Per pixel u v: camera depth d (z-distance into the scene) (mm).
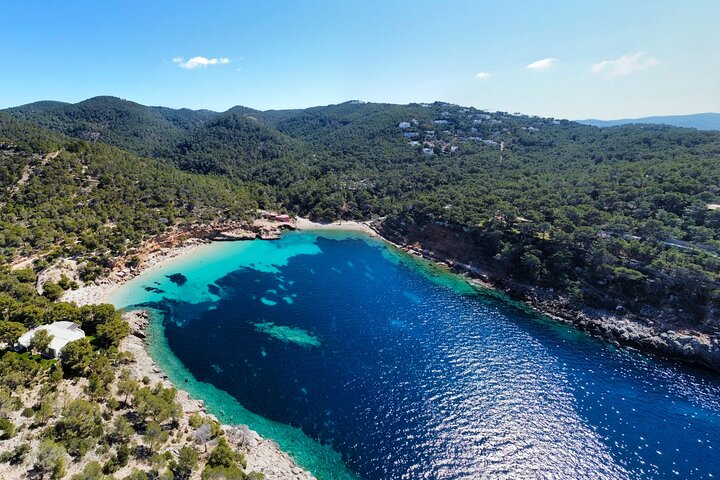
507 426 59000
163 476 40594
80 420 45688
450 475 50281
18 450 41656
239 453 48750
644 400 66125
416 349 79312
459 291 110250
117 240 110438
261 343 79188
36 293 81188
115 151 172125
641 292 91375
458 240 133625
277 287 108875
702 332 80062
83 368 58812
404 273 123250
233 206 163500
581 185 136500
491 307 100438
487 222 125062
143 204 139625
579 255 105000
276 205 192750
